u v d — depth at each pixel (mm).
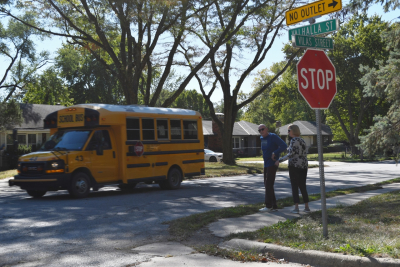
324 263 5188
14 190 16094
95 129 13141
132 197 12828
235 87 30891
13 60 42062
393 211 8633
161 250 6188
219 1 22047
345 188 14609
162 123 15156
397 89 13969
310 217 8125
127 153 13727
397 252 5078
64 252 6141
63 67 45281
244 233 6664
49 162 12031
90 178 12922
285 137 68562
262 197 12805
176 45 23094
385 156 14883
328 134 72688
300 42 5938
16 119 31078
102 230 7719
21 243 6719
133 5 18641
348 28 48688
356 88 45906
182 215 9375
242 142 59562
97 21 21219
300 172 8891
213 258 5723
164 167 15055
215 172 23688
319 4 6395
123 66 21484
